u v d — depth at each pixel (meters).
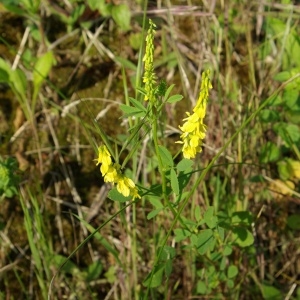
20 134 0.54
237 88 0.53
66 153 0.53
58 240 0.52
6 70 0.52
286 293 0.50
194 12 0.56
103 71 0.58
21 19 0.58
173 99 0.30
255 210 0.50
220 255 0.42
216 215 0.40
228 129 0.50
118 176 0.30
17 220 0.51
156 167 0.50
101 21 0.59
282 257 0.52
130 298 0.46
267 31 0.54
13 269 0.50
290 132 0.48
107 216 0.52
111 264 0.51
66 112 0.53
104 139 0.35
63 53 0.58
